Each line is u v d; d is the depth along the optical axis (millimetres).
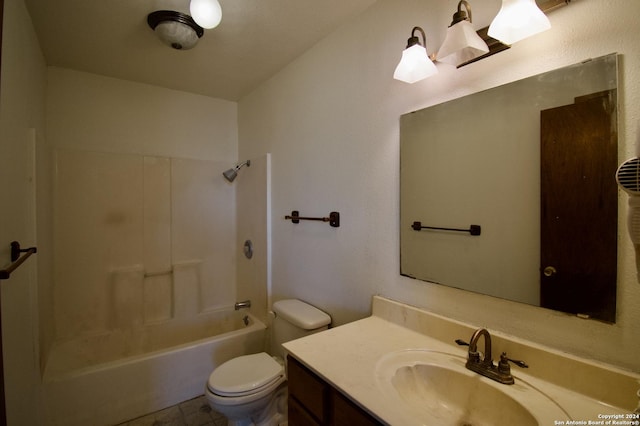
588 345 831
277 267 2256
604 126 794
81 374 1676
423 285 1240
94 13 1516
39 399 1528
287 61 2049
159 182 2508
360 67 1516
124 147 2371
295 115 2014
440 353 1062
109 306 2295
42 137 1862
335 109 1675
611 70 780
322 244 1782
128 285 2365
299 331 1664
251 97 2605
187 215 2637
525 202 953
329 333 1215
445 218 1167
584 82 825
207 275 2723
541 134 912
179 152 2604
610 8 782
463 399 926
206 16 1312
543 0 878
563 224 873
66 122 2154
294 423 1095
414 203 1273
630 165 662
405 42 1303
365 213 1498
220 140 2801
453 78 1138
